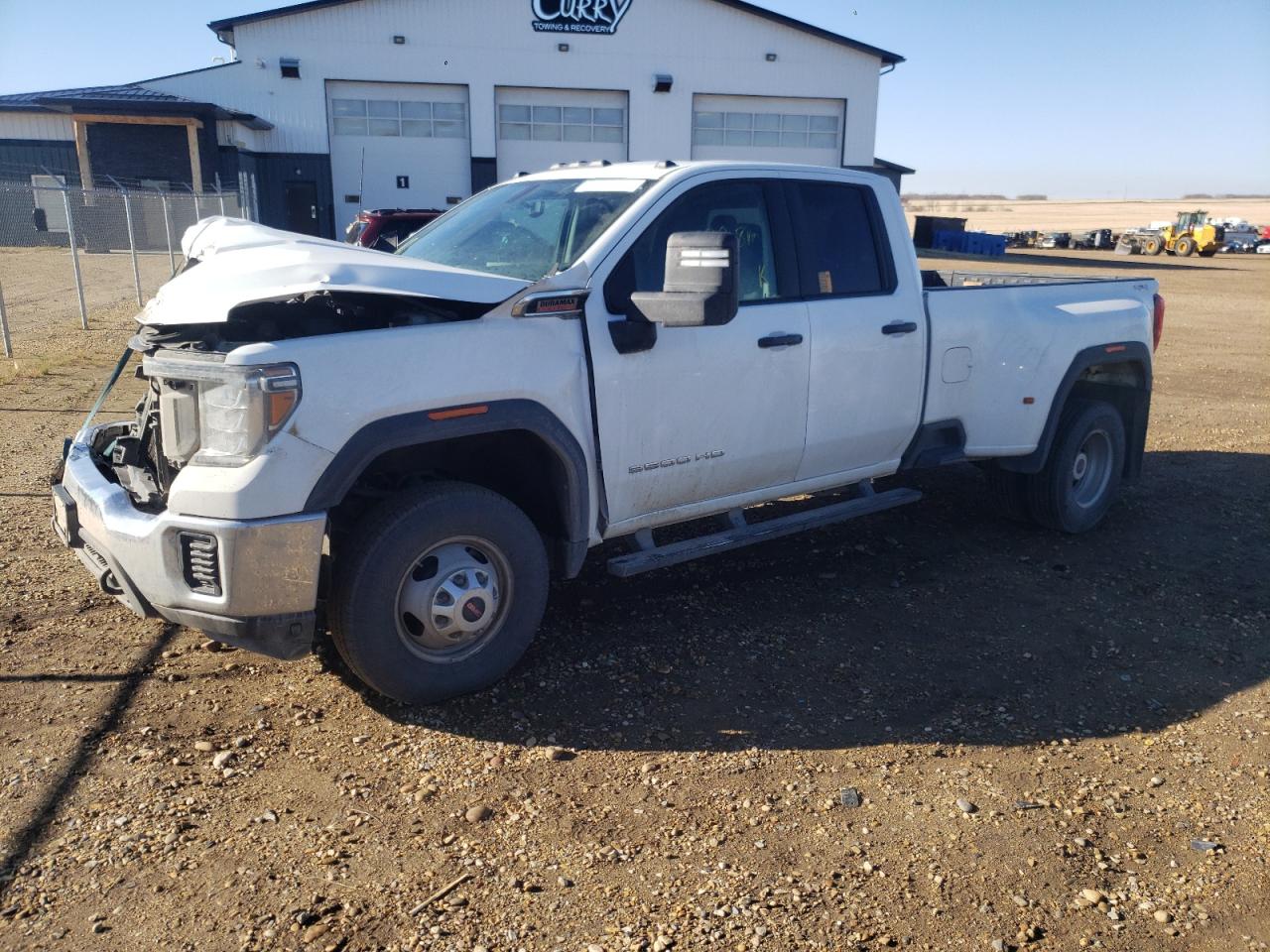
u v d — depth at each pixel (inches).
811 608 195.5
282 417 129.6
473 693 157.2
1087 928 107.6
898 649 178.1
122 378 441.7
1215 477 304.2
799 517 197.0
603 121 1328.7
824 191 194.7
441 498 143.8
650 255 167.9
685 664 169.8
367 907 108.2
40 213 1359.5
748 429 179.6
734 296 146.2
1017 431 223.3
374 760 138.4
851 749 144.1
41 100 1219.9
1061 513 236.4
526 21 1269.7
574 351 155.1
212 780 132.2
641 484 168.1
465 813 126.1
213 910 107.2
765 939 104.6
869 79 1363.2
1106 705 159.2
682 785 133.5
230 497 129.0
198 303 135.2
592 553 221.3
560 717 151.2
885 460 209.3
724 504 185.6
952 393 212.7
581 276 157.4
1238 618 195.0
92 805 125.7
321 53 1246.3
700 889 112.5
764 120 1362.0
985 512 263.1
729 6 1302.9
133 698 153.8
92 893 109.5
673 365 166.7
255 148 1268.5
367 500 154.3
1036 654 177.5
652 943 103.7
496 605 153.8
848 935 105.5
